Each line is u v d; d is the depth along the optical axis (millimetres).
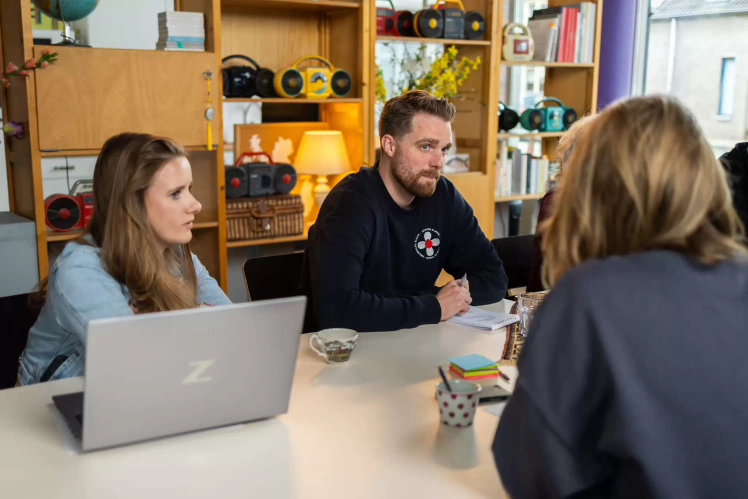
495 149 4309
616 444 813
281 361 1261
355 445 1223
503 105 4484
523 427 864
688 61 4562
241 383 1242
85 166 3584
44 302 1836
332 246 2035
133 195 1608
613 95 4738
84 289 1582
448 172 4223
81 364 1646
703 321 835
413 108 2107
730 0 4266
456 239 2352
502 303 2273
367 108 3795
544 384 855
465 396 1228
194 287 1854
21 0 2818
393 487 1087
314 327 2246
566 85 4773
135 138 1634
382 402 1408
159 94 3174
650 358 820
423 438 1253
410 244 2250
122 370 1123
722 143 4438
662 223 890
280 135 3861
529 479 856
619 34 4672
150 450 1196
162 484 1089
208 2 3287
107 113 3059
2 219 3094
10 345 1891
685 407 813
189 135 3279
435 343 1786
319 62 3973
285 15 3850
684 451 812
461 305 1985
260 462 1161
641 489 809
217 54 3305
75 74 2971
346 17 3832
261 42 3805
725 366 822
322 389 1471
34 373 1689
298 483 1096
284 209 3652
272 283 2352
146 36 3582
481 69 4242
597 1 4570
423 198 2271
